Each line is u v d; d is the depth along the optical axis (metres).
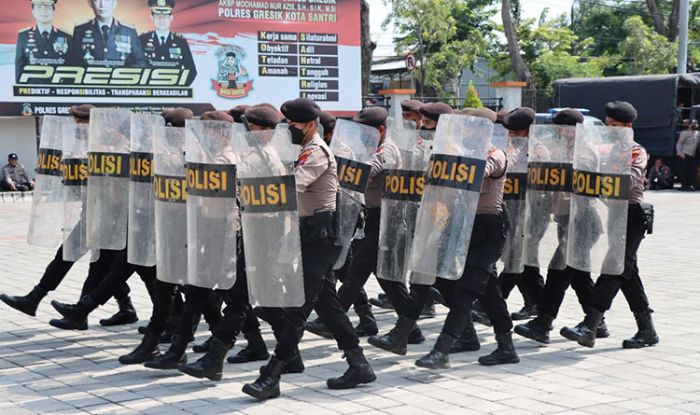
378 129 6.52
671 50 36.66
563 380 5.91
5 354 6.68
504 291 7.28
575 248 6.47
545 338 6.85
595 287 6.63
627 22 37.69
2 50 18.44
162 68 20.22
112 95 19.69
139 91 19.98
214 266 5.48
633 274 6.77
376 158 6.29
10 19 18.45
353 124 6.07
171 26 20.28
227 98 21.16
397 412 5.20
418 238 5.90
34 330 7.50
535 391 5.65
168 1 20.17
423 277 6.03
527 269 7.38
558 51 38.28
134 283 9.77
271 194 5.21
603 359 6.49
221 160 5.46
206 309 6.41
